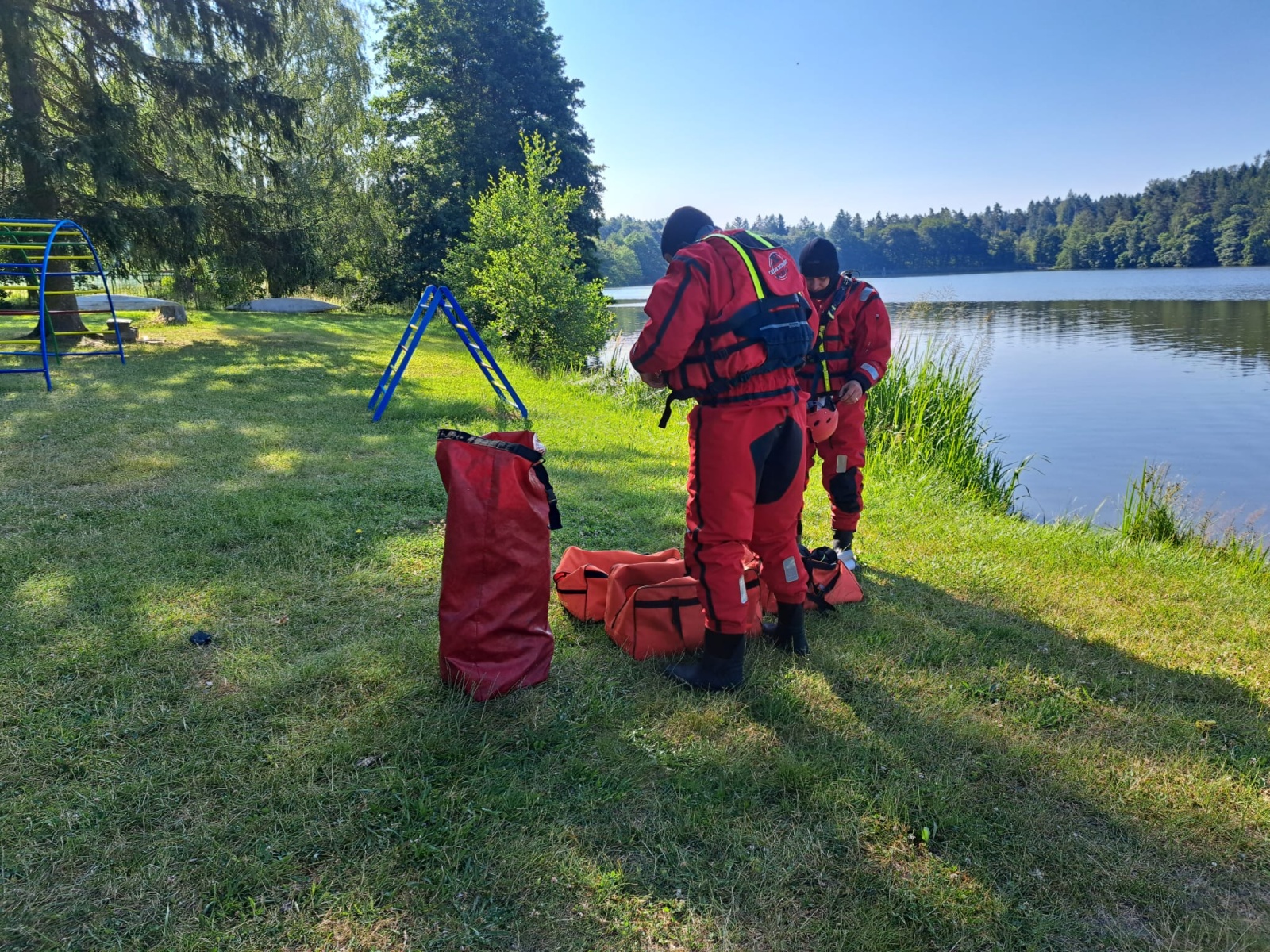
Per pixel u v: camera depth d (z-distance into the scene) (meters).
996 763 2.56
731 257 2.75
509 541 2.84
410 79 32.72
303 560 4.07
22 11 12.68
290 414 8.04
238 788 2.30
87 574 3.78
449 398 9.70
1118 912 1.99
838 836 2.20
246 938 1.81
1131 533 6.35
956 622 3.74
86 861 2.01
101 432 6.83
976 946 1.87
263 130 15.60
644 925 1.89
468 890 1.97
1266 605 4.21
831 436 4.08
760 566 3.41
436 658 3.07
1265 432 11.78
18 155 12.62
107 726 2.57
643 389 11.99
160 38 14.59
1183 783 2.50
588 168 34.12
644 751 2.56
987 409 13.95
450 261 24.97
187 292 26.09
